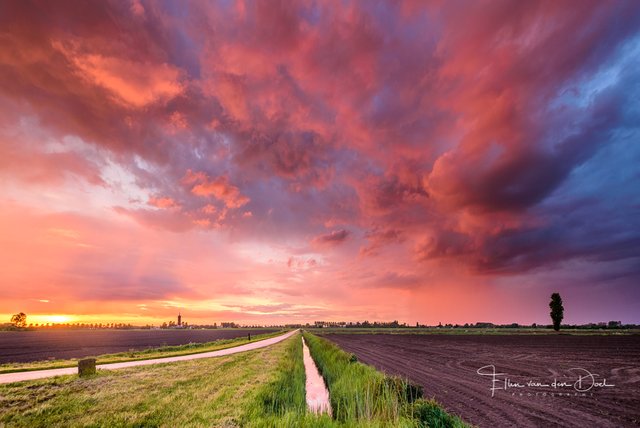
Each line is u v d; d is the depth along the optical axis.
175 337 116.06
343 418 10.29
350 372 15.91
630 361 26.22
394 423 8.08
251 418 9.36
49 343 81.19
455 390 14.79
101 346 64.94
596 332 95.31
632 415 10.68
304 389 15.81
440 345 49.09
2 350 55.44
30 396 12.12
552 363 25.09
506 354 33.03
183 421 9.47
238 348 42.12
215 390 13.54
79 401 11.60
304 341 67.69
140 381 15.45
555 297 107.50
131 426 9.14
